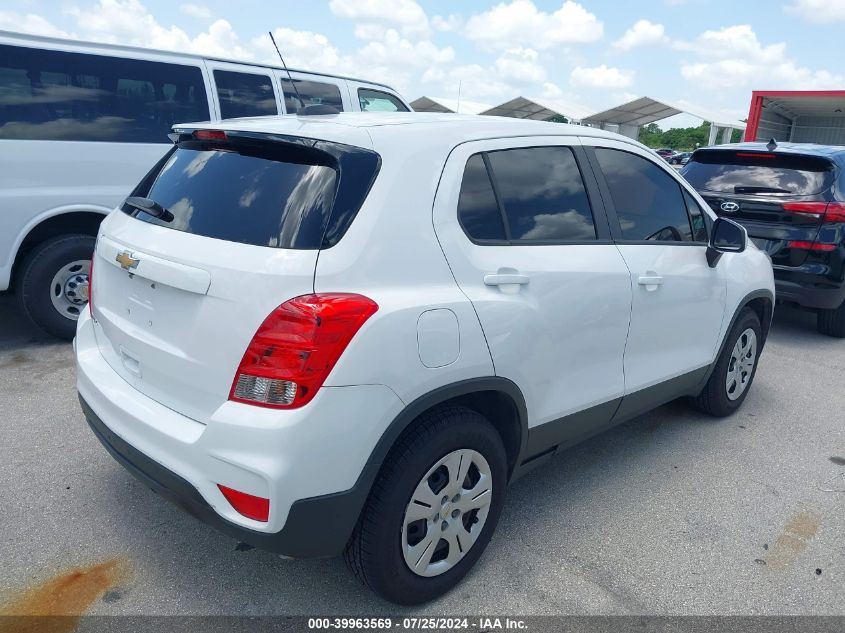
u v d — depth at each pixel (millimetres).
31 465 3541
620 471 3895
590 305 3100
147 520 3117
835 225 6266
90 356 2918
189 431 2291
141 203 2773
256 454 2111
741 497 3654
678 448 4230
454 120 2865
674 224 3863
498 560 2986
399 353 2277
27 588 2646
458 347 2473
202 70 5859
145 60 5484
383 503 2357
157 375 2465
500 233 2797
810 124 25922
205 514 2275
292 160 2486
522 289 2787
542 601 2734
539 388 2906
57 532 2998
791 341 6840
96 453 3699
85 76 5148
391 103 7773
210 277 2248
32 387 4523
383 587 2482
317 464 2150
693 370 4082
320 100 6871
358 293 2248
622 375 3439
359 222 2316
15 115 4844
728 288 4219
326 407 2139
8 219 4844
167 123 5637
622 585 2863
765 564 3066
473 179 2746
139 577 2742
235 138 2637
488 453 2699
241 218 2402
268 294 2156
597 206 3303
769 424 4672
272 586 2729
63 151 5051
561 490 3646
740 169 6855
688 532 3291
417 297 2385
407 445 2402
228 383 2199
